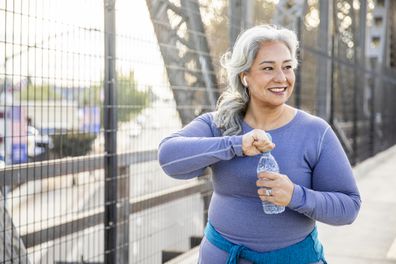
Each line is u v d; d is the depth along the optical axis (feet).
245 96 6.81
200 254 7.11
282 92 6.49
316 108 29.96
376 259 16.37
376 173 37.14
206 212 18.16
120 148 13.32
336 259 16.33
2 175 9.59
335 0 36.73
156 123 14.46
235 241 6.68
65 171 11.05
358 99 41.55
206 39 18.49
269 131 6.61
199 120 7.06
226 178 6.61
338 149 6.63
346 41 42.06
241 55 6.56
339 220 6.39
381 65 51.13
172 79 17.61
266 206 6.46
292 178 6.49
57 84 10.28
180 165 6.39
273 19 27.81
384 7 71.26
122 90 12.71
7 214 9.85
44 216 16.85
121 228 12.91
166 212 16.47
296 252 6.58
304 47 26.32
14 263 9.84
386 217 22.12
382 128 52.16
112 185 11.89
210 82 18.63
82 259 12.23
